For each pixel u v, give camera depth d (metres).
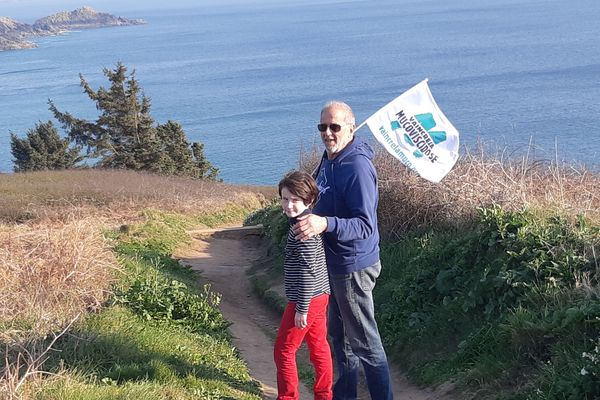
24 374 5.16
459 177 9.86
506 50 152.00
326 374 5.42
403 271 9.33
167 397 5.28
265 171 57.78
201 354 6.82
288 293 5.24
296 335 5.25
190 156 50.56
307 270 5.13
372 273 5.45
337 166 5.41
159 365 5.80
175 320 7.89
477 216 9.02
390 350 7.92
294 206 5.17
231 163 62.69
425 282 8.34
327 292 5.28
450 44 185.25
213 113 101.06
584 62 113.50
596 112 57.59
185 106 111.81
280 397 5.34
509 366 6.05
